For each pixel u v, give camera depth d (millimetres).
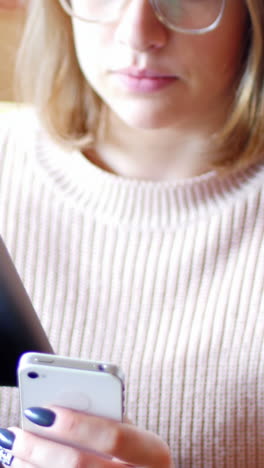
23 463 528
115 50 687
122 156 856
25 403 508
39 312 835
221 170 823
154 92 703
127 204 838
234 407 787
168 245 826
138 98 711
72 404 507
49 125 869
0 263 504
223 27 681
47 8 847
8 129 928
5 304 510
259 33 712
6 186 886
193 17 654
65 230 854
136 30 646
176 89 707
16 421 810
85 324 826
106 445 503
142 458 521
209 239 820
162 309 814
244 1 696
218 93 751
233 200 826
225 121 818
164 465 540
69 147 864
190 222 827
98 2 675
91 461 505
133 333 812
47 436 523
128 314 818
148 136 826
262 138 807
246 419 787
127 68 685
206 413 791
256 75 764
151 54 668
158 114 720
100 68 713
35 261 854
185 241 824
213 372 788
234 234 822
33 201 871
